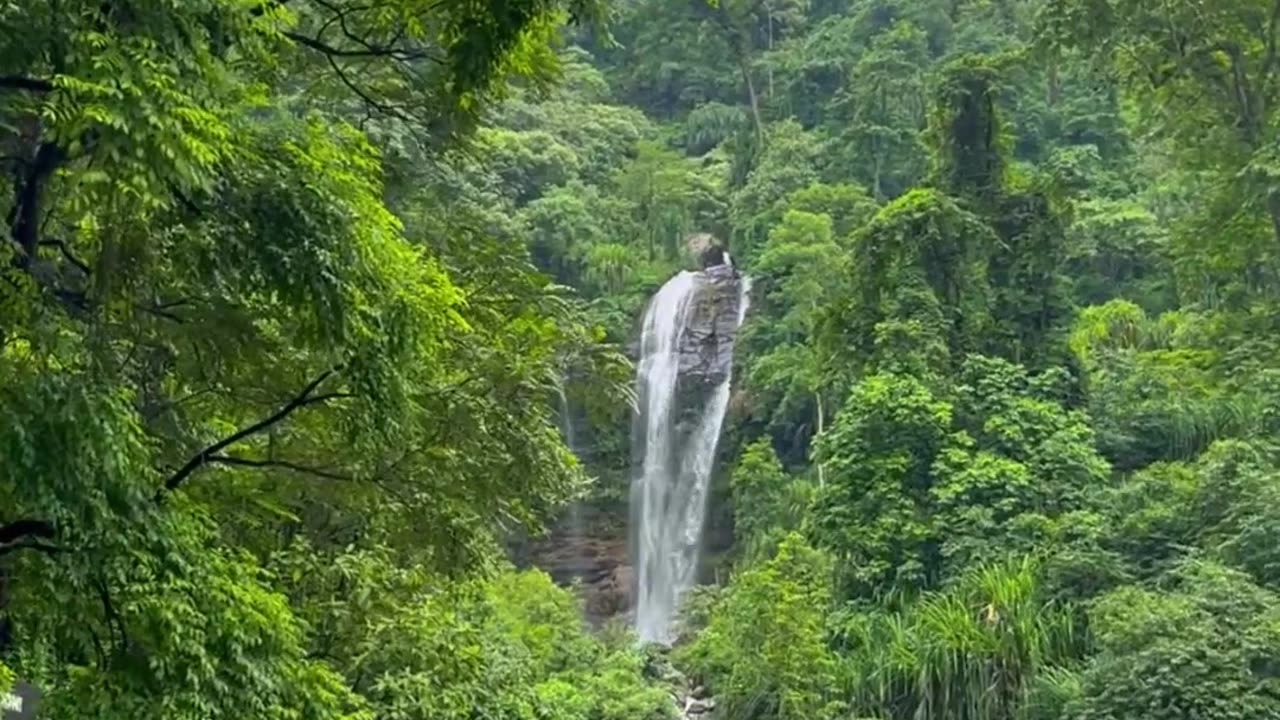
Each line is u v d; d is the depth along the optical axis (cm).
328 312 654
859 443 2553
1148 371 2842
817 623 2269
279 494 995
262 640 670
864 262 2862
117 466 583
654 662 2795
